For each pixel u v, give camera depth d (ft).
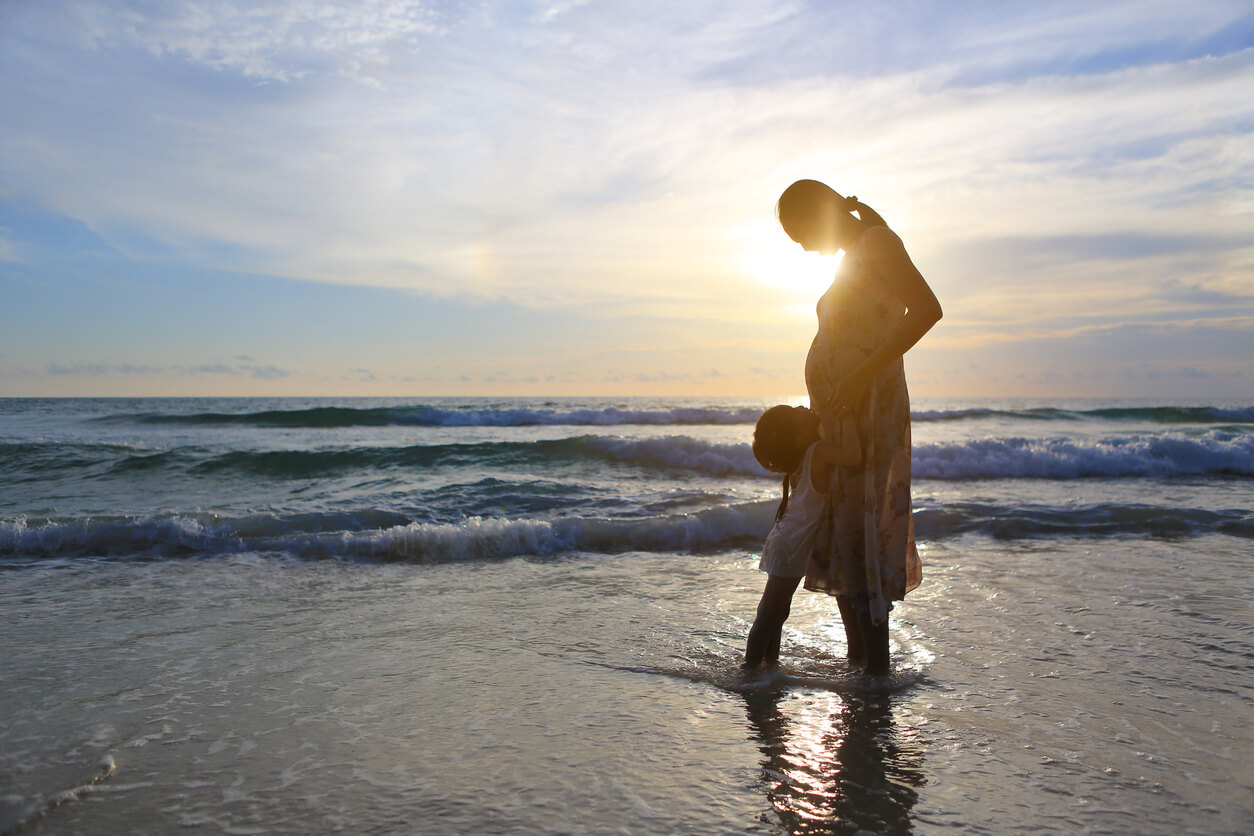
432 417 72.23
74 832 5.13
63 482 29.32
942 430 67.87
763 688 8.14
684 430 65.77
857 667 8.78
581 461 35.91
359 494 24.79
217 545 16.10
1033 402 259.80
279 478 30.81
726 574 14.17
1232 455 33.96
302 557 15.44
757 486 28.86
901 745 6.64
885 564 8.14
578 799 5.63
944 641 9.75
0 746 6.56
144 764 6.22
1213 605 11.46
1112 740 6.72
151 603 11.80
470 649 9.53
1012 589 12.45
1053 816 5.34
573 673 8.64
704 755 6.44
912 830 5.16
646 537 17.06
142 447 37.60
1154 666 8.77
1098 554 15.28
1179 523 17.92
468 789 5.79
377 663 8.94
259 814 5.38
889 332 7.86
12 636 9.98
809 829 5.18
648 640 9.98
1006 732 6.93
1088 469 32.94
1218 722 7.14
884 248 7.56
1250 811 5.41
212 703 7.63
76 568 14.29
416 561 15.25
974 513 18.99
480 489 24.95
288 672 8.61
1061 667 8.76
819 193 8.08
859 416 7.98
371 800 5.60
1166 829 5.15
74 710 7.42
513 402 192.54
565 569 14.55
